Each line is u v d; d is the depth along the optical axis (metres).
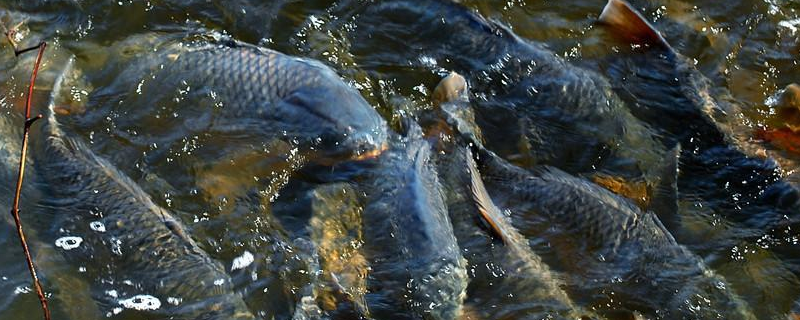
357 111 3.93
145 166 3.94
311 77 3.96
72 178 3.83
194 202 3.90
